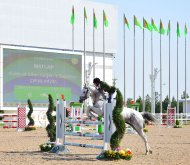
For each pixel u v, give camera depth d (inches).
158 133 1392.7
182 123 2260.1
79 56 2256.4
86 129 1640.0
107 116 661.9
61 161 618.2
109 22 2982.3
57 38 2795.3
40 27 2721.5
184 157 678.5
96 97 700.7
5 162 602.5
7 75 2031.3
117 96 654.5
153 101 2453.2
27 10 2662.4
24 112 1571.1
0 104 2000.5
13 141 1013.8
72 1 2859.3
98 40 2935.5
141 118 711.1
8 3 2583.7
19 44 2628.0
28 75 2092.8
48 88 2148.1
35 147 852.0
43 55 2143.2
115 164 586.9
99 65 2913.4
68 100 2201.0
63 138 749.3
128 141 1019.3
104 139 658.8
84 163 594.6
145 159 649.0
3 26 2564.0
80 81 2250.2
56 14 2790.4
